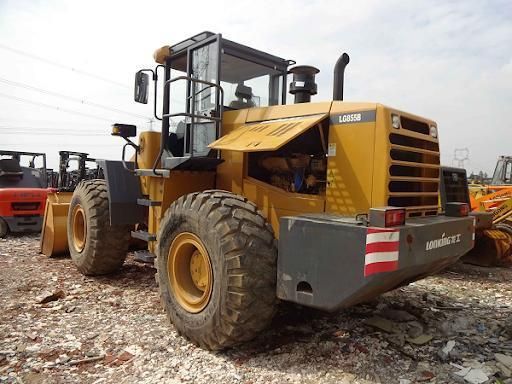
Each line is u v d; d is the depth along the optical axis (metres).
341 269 2.69
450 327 3.72
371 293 2.80
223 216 3.12
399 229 2.68
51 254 6.54
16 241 8.34
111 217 4.86
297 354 3.15
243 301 2.96
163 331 3.60
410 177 3.34
